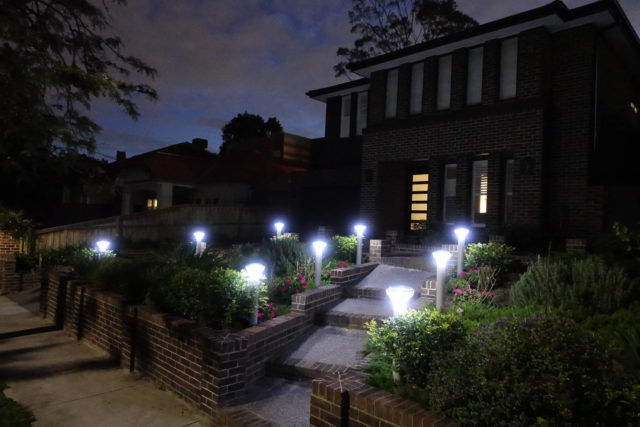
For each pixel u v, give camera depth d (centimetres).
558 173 1191
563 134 1191
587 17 1148
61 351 796
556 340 332
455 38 1324
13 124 997
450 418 346
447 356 393
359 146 1888
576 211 1152
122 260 1023
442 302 643
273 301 798
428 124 1409
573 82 1186
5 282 1312
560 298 604
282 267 945
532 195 1174
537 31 1192
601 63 1234
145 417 534
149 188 2625
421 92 1476
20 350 800
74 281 919
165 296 695
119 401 580
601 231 1104
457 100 1352
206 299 632
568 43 1202
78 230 1588
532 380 311
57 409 553
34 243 1424
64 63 1077
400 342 430
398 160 1486
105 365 722
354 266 961
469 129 1309
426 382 416
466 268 862
